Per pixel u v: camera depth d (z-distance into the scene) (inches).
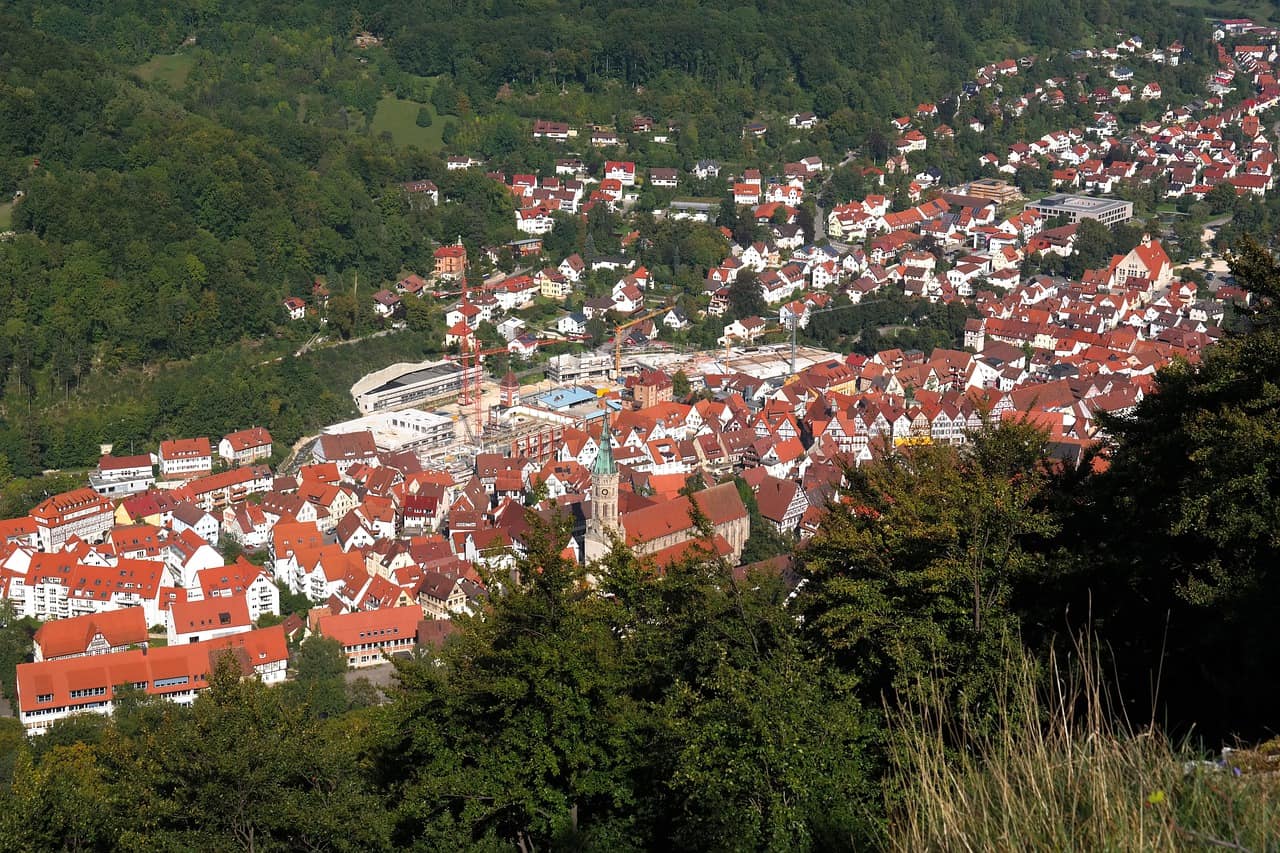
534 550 3617.1
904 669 3201.3
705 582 3730.3
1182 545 3634.4
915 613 3526.1
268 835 3587.6
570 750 3437.5
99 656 7628.0
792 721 3093.0
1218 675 3193.9
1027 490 3757.4
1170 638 3494.1
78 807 3695.9
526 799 3437.5
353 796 3617.1
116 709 7204.7
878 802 2930.6
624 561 4052.7
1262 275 3922.2
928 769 2004.2
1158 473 3826.3
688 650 3683.6
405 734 3597.4
